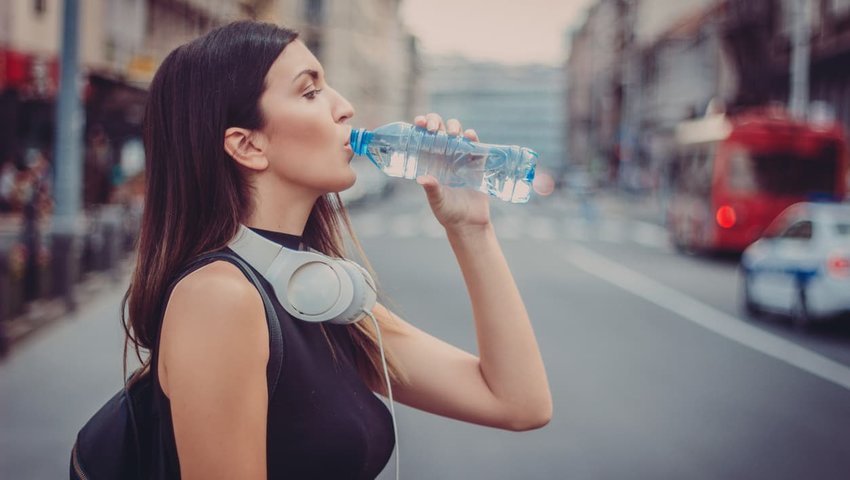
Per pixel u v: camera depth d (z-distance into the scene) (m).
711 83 51.00
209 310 1.24
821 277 10.98
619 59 84.06
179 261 1.39
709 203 21.72
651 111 68.12
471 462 5.41
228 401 1.23
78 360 8.16
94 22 25.39
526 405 1.64
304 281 1.36
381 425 1.49
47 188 22.94
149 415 1.40
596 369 8.33
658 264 20.91
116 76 21.36
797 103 26.86
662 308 13.12
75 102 12.43
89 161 26.25
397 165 1.63
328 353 1.43
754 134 20.83
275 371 1.31
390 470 5.23
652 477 5.16
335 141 1.43
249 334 1.26
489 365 1.65
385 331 1.69
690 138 24.62
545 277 17.19
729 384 7.83
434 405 1.68
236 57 1.41
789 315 12.19
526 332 1.66
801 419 6.62
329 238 1.74
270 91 1.41
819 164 20.69
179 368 1.23
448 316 11.27
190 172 1.41
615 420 6.46
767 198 20.84
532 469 5.27
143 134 1.47
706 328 11.25
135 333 1.43
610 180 82.75
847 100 32.56
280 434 1.32
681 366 8.60
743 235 20.98
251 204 1.42
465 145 1.65
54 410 6.36
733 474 5.23
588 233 33.19
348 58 67.38
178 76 1.43
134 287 1.44
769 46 37.97
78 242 12.77
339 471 1.37
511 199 1.70
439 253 21.67
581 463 5.41
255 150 1.41
